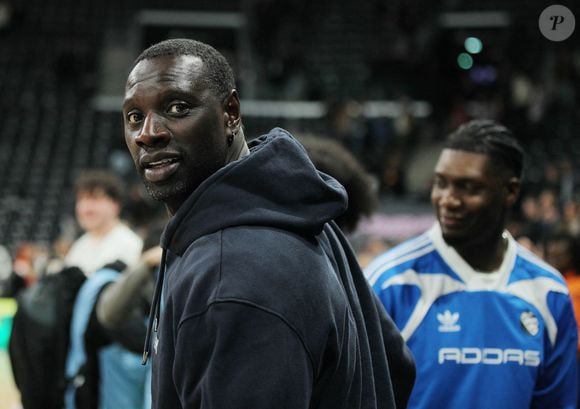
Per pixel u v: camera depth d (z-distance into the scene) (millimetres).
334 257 1986
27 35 26250
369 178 3398
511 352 3025
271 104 23984
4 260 15594
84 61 25016
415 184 21203
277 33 25562
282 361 1630
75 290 4309
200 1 27797
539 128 21516
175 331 1739
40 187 19688
